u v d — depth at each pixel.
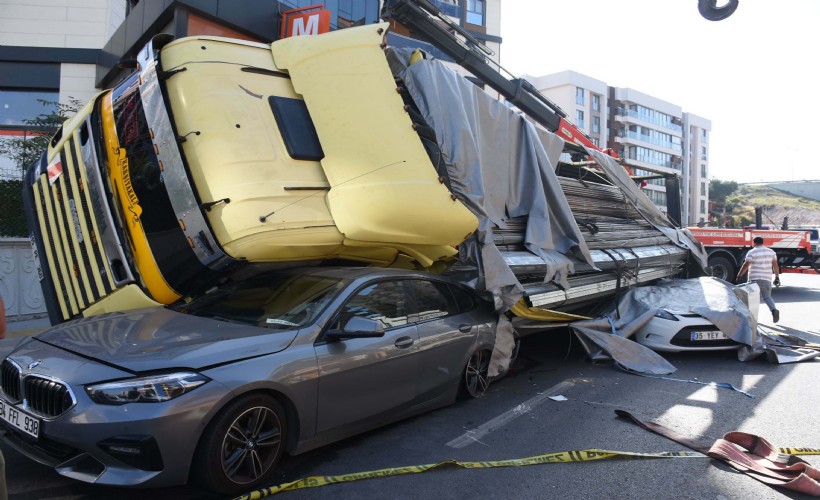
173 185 4.64
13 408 3.45
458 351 5.09
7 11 14.91
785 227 18.27
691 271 11.41
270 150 4.76
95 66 15.28
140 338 3.66
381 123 5.27
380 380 4.21
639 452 4.28
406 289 4.82
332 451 4.17
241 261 4.61
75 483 3.55
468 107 6.15
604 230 8.67
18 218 9.48
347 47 5.45
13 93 15.21
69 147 5.53
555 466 3.97
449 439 4.46
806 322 11.13
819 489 3.58
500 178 6.57
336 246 4.97
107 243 5.07
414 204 5.12
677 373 6.81
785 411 5.37
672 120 91.56
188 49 4.80
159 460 3.02
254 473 3.42
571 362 7.27
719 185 115.94
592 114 77.25
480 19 36.22
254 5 12.23
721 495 3.59
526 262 6.26
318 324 3.94
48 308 6.02
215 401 3.20
